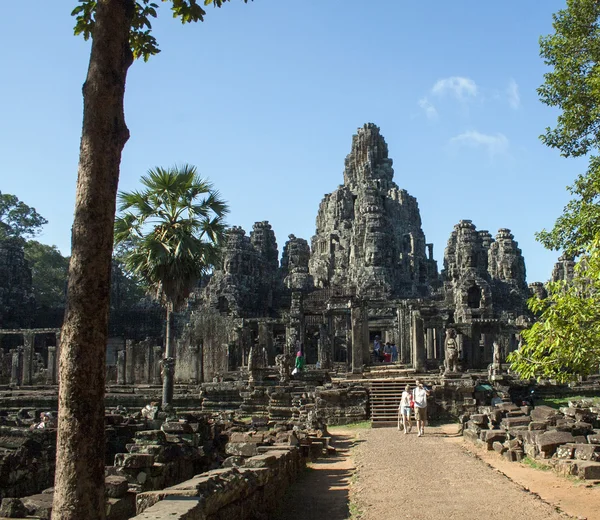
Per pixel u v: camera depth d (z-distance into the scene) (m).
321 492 18.67
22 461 20.17
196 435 22.58
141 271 37.94
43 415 31.27
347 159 133.88
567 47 28.03
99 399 10.42
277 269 112.12
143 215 37.41
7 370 68.12
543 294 94.19
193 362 59.25
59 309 92.75
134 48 15.27
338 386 41.38
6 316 85.94
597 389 50.81
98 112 10.86
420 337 48.06
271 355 64.94
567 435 22.88
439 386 40.06
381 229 94.44
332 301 66.94
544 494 17.66
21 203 106.56
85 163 10.73
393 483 19.14
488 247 103.94
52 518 10.05
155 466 18.09
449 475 20.14
